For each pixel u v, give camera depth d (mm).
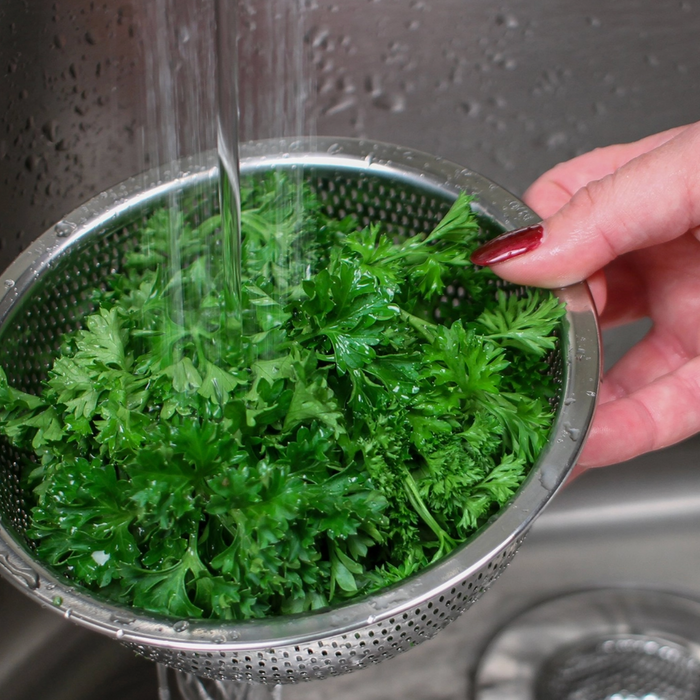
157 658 561
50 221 682
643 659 663
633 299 674
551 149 718
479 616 676
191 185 615
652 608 675
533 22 749
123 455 565
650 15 750
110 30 720
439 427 559
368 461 552
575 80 734
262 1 715
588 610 675
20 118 706
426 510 560
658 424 620
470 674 662
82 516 543
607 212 585
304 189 616
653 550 689
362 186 619
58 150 700
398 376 562
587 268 589
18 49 716
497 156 715
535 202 651
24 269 596
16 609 635
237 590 536
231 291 583
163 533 548
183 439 536
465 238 596
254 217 615
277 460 542
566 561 688
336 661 552
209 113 687
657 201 583
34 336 602
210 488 541
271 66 718
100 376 575
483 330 588
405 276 593
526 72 736
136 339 589
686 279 646
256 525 531
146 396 571
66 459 574
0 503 562
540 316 580
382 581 553
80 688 629
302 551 537
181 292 595
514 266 586
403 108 724
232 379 566
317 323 570
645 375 664
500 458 577
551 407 574
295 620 521
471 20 748
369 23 744
